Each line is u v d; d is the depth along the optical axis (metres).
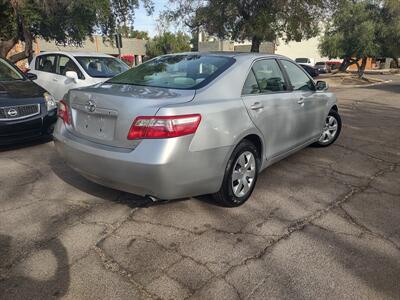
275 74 4.28
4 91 5.45
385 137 6.96
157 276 2.56
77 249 2.86
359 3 28.06
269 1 16.72
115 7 18.11
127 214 3.44
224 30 18.81
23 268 2.62
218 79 3.47
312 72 30.78
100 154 3.06
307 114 4.82
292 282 2.53
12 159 5.00
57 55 8.24
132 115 2.92
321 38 36.09
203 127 3.03
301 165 5.02
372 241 3.08
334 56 35.00
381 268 2.71
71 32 19.02
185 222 3.32
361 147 6.10
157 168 2.83
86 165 3.25
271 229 3.23
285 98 4.22
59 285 2.45
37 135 5.46
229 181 3.40
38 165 4.75
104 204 3.64
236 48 40.56
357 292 2.45
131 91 3.29
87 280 2.51
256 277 2.58
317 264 2.74
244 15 17.47
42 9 15.59
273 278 2.57
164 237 3.06
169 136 2.84
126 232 3.13
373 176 4.66
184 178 2.99
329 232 3.21
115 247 2.90
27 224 3.23
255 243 3.00
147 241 3.00
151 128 2.84
